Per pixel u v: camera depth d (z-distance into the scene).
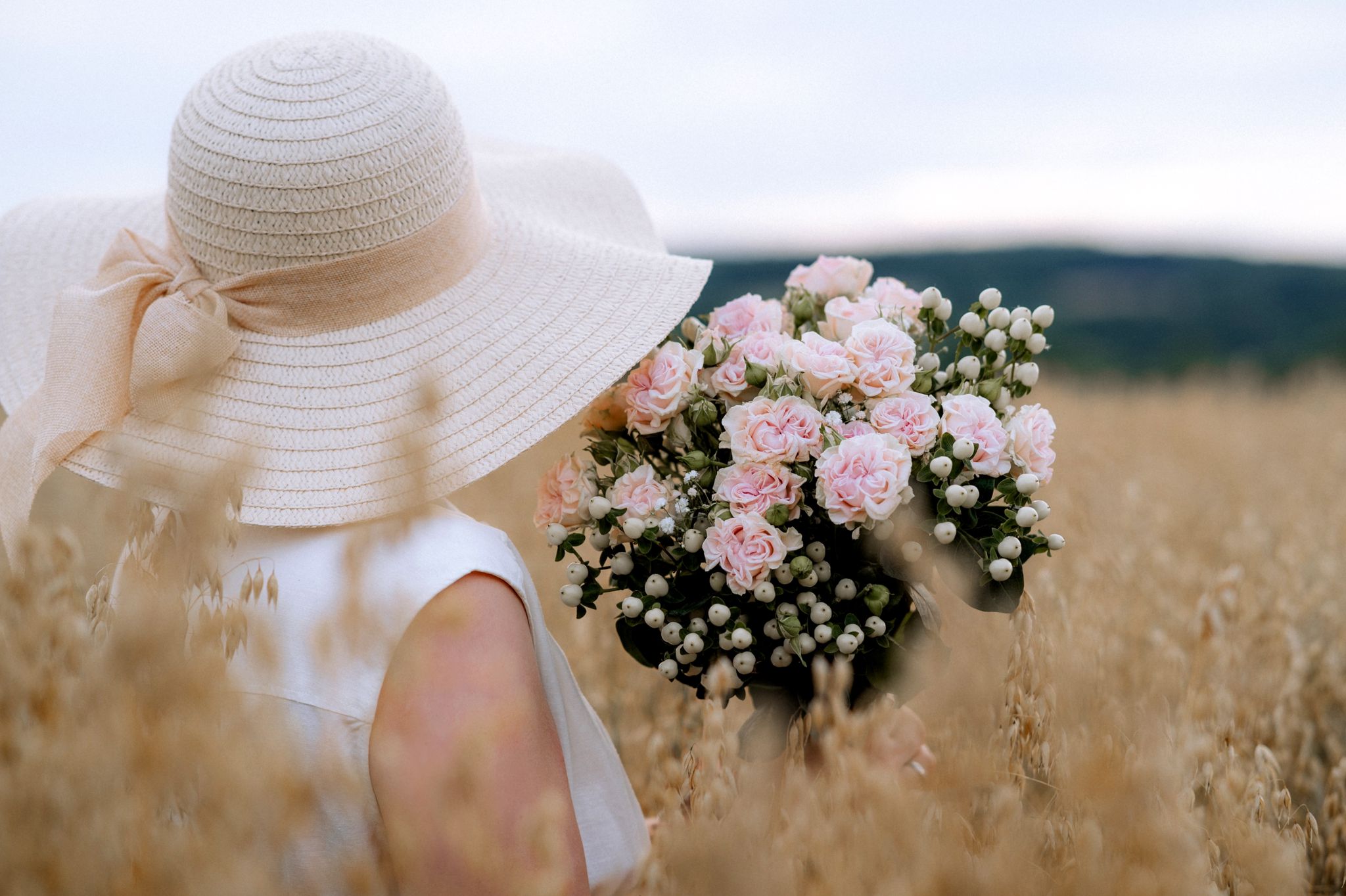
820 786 1.14
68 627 0.97
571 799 1.30
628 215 2.16
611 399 1.63
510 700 1.18
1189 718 1.60
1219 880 1.35
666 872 1.07
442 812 1.11
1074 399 9.23
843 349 1.54
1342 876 1.64
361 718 1.16
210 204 1.35
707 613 1.54
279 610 1.22
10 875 0.81
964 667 1.47
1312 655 2.47
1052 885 1.11
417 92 1.42
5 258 1.85
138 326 1.39
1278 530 3.96
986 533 1.50
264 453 1.32
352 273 1.37
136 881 0.82
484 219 1.59
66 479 3.07
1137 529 3.65
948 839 1.08
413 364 1.40
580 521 1.59
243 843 0.87
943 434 1.46
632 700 2.42
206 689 0.91
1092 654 1.73
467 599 1.21
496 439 1.39
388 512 1.26
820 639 1.46
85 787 0.85
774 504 1.43
